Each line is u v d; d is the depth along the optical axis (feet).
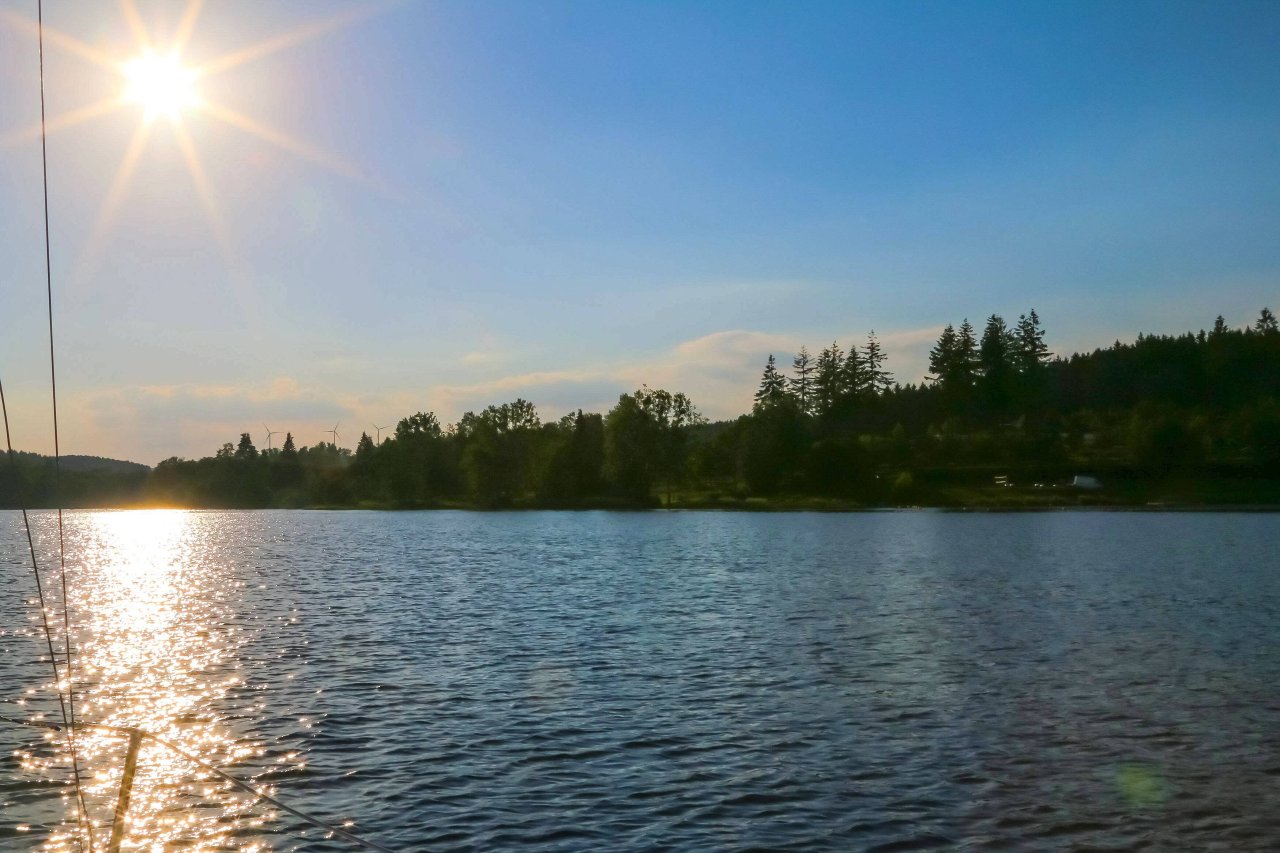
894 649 118.62
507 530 448.65
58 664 109.19
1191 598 172.55
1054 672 104.63
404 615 150.82
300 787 67.15
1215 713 87.30
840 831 60.23
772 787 67.46
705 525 471.62
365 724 82.64
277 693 94.12
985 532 391.04
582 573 227.61
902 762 72.95
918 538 357.20
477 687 96.58
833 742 77.82
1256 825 61.77
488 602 168.45
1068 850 58.18
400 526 506.89
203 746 76.38
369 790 66.59
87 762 71.61
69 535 469.16
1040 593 181.27
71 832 59.52
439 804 64.03
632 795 65.82
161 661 110.73
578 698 92.07
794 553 289.53
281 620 145.38
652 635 129.49
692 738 78.69
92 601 174.81
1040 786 68.13
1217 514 521.24
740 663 109.29
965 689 96.32
